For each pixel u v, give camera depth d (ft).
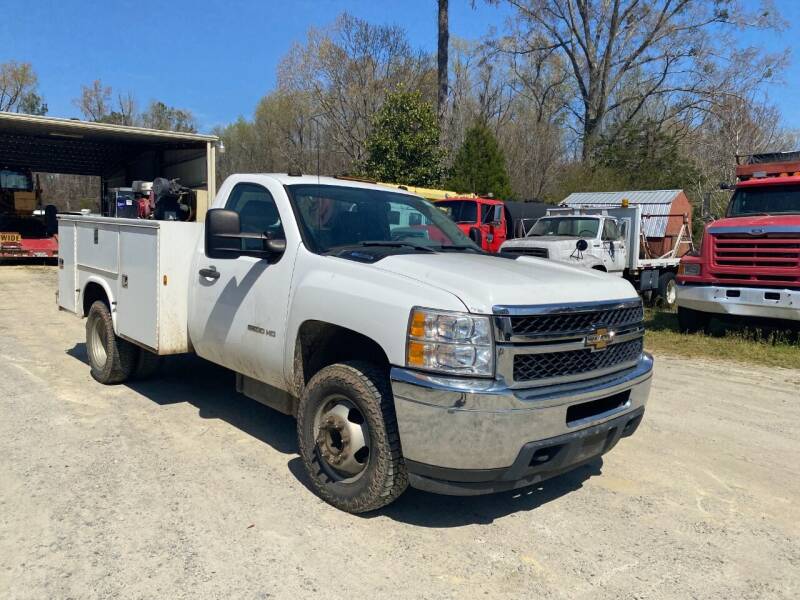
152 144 65.92
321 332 14.23
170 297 18.30
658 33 110.22
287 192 15.84
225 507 13.47
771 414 21.36
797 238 31.27
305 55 107.24
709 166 94.17
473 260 14.35
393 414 12.56
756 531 13.29
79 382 22.59
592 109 112.98
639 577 11.45
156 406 20.07
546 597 10.75
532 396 11.65
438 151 76.84
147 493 14.01
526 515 13.70
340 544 12.18
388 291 12.53
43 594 10.37
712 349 32.19
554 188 101.60
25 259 71.05
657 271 51.88
